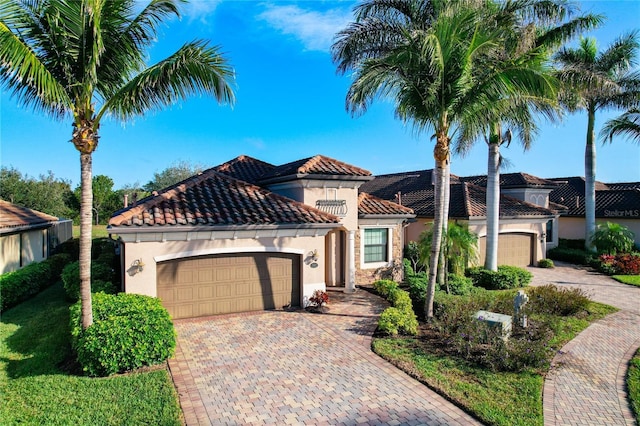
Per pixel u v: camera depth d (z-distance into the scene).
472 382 9.20
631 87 27.42
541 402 8.36
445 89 12.73
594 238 28.50
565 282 22.50
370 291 18.84
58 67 9.74
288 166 21.14
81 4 9.02
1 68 9.12
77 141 9.75
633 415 7.95
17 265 21.78
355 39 16.97
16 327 13.69
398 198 26.72
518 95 12.49
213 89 10.56
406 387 9.01
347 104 14.35
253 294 15.22
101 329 9.23
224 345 11.54
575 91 19.92
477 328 11.23
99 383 8.81
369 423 7.49
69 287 16.56
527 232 28.05
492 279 20.31
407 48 12.57
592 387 9.19
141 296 12.10
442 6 14.12
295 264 15.91
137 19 10.22
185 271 14.08
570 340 12.51
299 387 8.94
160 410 7.66
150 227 12.86
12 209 24.25
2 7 8.66
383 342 11.73
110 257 21.55
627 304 17.39
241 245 14.72
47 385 8.70
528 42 16.62
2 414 7.42
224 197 16.02
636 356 11.20
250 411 7.87
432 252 13.79
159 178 56.00
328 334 12.59
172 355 10.28
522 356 10.10
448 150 13.53
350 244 18.86
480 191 29.33
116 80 10.80
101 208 56.59
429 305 13.80
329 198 18.33
